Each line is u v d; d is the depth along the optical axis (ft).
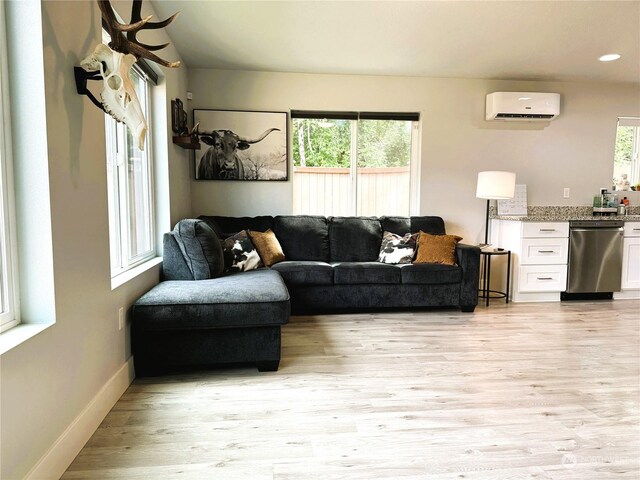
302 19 10.72
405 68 14.39
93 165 6.42
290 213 15.31
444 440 6.15
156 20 10.53
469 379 8.27
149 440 6.11
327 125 15.48
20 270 5.12
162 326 7.97
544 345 10.23
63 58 5.51
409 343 10.33
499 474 5.39
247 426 6.51
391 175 15.88
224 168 14.75
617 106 16.19
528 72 14.80
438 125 15.53
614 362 9.18
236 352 8.40
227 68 14.42
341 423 6.61
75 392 5.79
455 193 15.80
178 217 12.53
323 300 12.74
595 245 14.55
